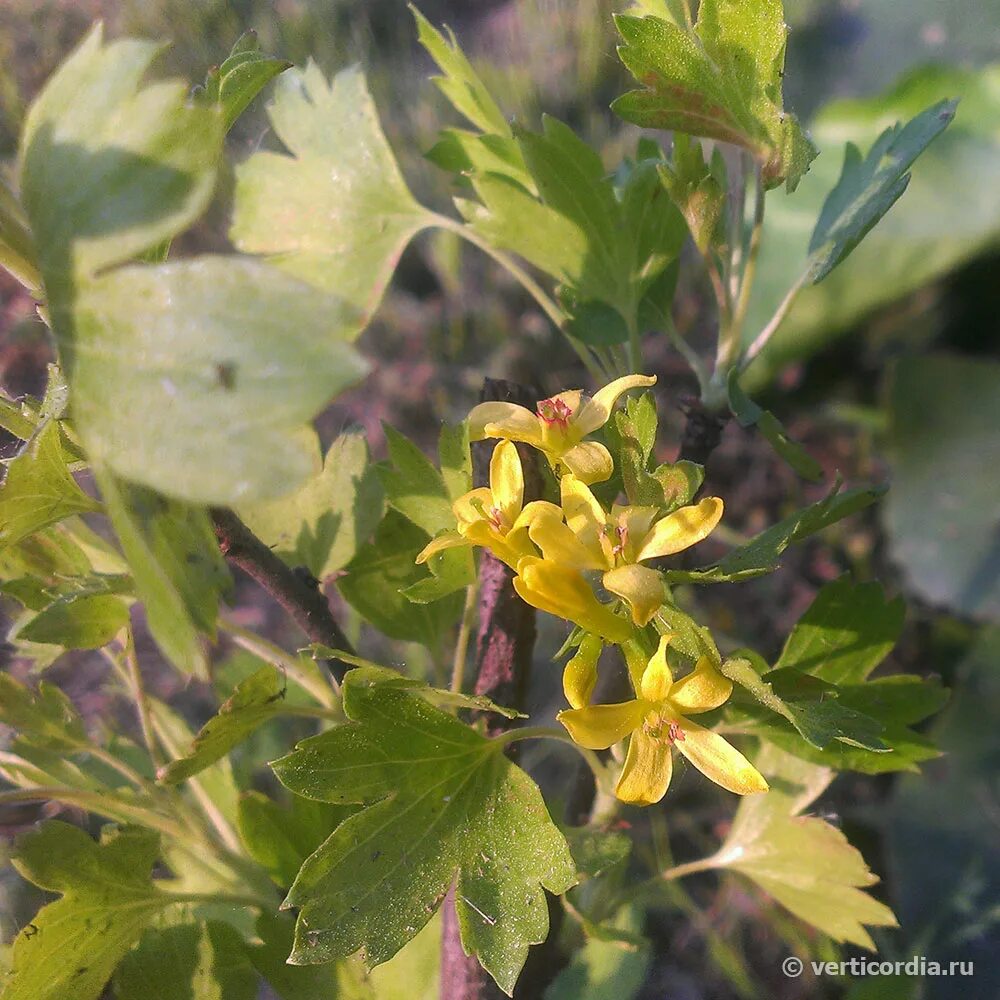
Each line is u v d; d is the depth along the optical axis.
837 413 0.25
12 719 0.08
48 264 0.05
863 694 0.09
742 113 0.08
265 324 0.05
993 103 0.25
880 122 0.25
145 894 0.08
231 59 0.07
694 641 0.06
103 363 0.05
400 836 0.07
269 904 0.09
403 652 0.22
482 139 0.10
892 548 0.23
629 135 0.30
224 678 0.13
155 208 0.05
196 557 0.06
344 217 0.10
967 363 0.24
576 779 0.10
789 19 0.33
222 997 0.08
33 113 0.06
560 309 0.10
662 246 0.09
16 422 0.07
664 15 0.08
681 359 0.26
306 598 0.08
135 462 0.05
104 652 0.10
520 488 0.07
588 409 0.07
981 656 0.20
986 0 0.30
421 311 0.29
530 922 0.07
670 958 0.19
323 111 0.10
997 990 0.17
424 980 0.10
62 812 0.09
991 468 0.23
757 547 0.07
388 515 0.10
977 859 0.18
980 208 0.24
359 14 0.34
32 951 0.08
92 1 0.28
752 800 0.10
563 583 0.06
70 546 0.08
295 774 0.07
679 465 0.07
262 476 0.05
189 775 0.07
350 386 0.05
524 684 0.09
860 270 0.24
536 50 0.32
